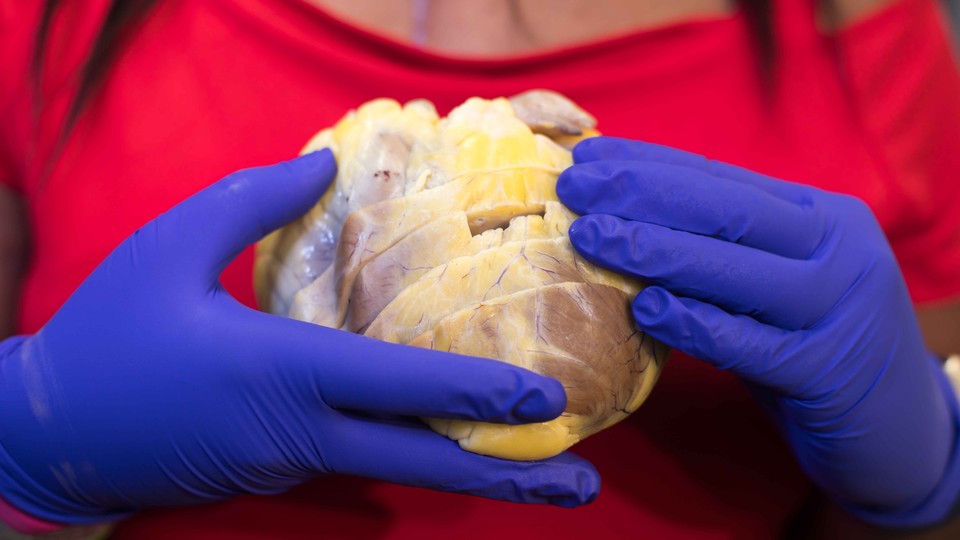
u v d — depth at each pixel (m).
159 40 0.93
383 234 0.66
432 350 0.62
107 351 0.68
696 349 0.67
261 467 0.69
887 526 0.87
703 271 0.66
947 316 1.06
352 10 0.95
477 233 0.68
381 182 0.70
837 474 0.80
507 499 0.68
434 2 0.95
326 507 0.85
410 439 0.67
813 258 0.74
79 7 0.93
